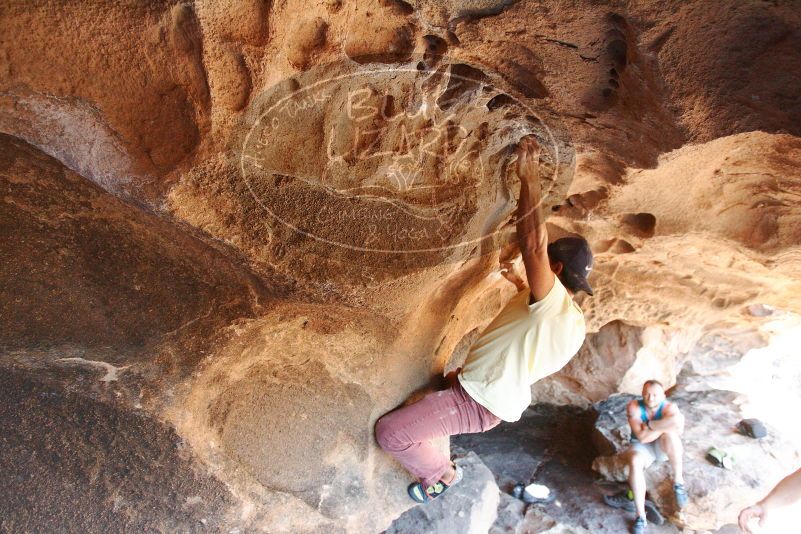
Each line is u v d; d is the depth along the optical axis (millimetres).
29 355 1963
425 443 2641
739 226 2633
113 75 1514
